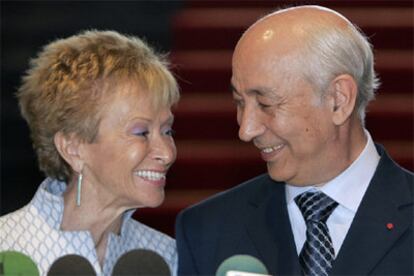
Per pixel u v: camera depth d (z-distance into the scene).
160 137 5.80
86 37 5.80
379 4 14.55
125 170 5.74
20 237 5.75
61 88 5.69
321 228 5.86
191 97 13.38
